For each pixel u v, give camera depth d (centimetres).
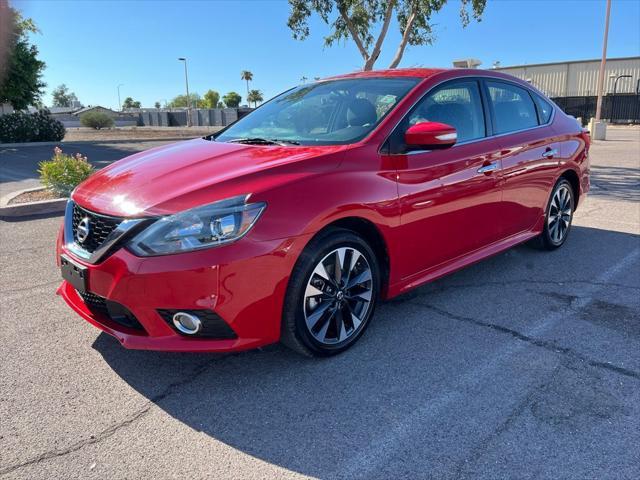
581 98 3897
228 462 229
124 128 4938
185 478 219
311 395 279
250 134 393
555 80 4659
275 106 434
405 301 405
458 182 374
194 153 343
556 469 223
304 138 357
